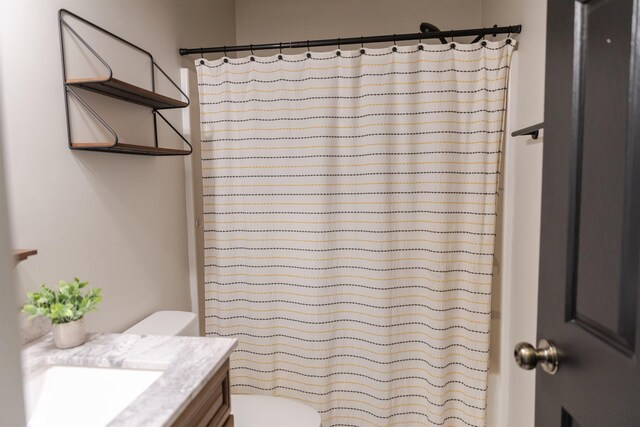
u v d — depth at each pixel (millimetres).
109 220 1388
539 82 1423
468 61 1650
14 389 329
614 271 605
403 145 1716
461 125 1690
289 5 2602
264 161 1827
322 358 1854
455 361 1810
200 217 2021
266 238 1868
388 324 1792
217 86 1834
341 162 1772
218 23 2355
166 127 1754
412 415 1885
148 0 1620
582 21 692
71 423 940
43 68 1111
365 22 2541
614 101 609
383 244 1742
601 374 628
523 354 816
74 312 1047
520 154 1631
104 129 1365
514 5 1736
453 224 1734
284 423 1416
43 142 1111
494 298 1925
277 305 1909
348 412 1899
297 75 1753
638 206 556
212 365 951
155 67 1666
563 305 748
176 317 1585
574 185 719
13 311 329
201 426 934
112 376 984
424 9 2486
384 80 1689
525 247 1568
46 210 1123
